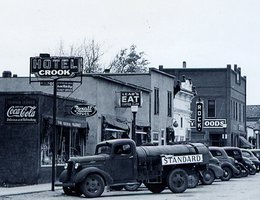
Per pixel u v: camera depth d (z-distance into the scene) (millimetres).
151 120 47125
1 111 29531
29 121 29312
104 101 38469
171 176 25266
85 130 35500
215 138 71000
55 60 30750
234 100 74500
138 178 24531
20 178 29281
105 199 22203
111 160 23938
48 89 41219
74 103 34250
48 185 29016
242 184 31969
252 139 89000
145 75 47719
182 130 57406
